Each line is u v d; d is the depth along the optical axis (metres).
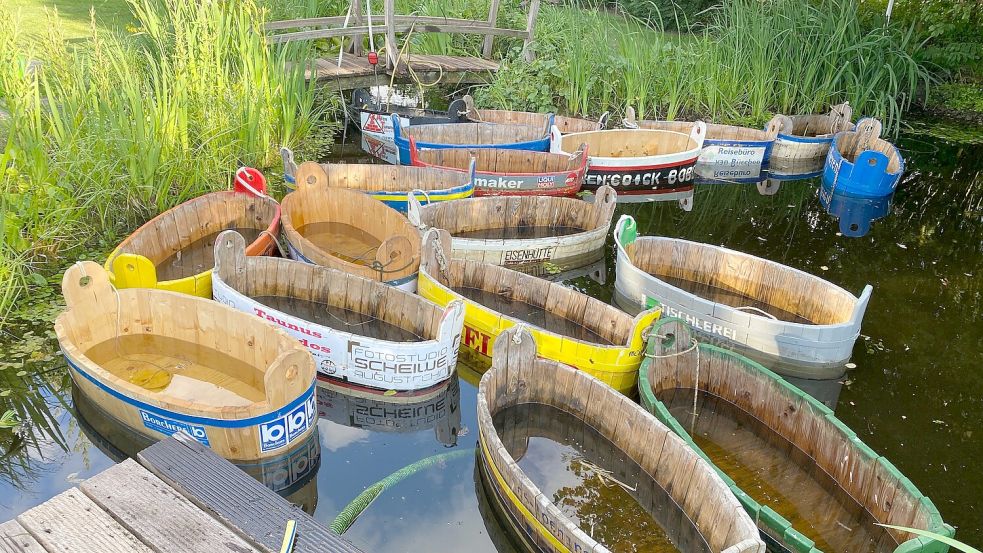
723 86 14.41
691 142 12.32
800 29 15.01
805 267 9.56
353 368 6.30
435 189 10.16
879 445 6.30
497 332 6.74
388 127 12.16
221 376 6.09
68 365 6.12
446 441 6.14
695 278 8.75
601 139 12.26
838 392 7.02
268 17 13.34
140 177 8.72
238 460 5.35
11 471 5.42
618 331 7.06
